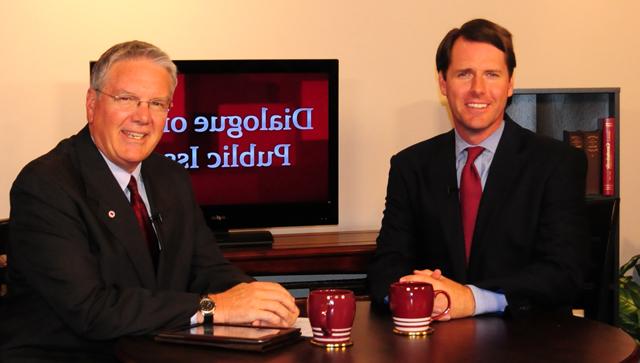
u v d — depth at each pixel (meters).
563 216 2.42
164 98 2.28
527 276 2.25
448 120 4.07
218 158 3.63
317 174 3.71
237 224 3.67
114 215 2.19
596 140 3.81
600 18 4.20
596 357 1.65
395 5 4.02
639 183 4.24
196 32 3.85
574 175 2.48
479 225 2.48
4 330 2.12
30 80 3.71
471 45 2.51
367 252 3.45
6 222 2.46
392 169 2.72
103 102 2.23
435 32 4.06
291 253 3.38
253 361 1.66
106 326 1.95
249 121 3.64
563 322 2.03
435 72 4.06
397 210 2.66
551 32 4.16
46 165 2.18
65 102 3.74
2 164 3.69
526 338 1.84
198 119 3.61
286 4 3.92
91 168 2.23
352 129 4.01
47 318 2.11
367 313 2.19
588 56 4.19
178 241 2.38
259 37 3.90
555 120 3.98
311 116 3.68
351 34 3.98
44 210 2.09
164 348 1.80
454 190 2.56
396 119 4.04
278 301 2.02
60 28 3.73
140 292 2.02
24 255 2.09
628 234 4.25
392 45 4.02
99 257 2.13
